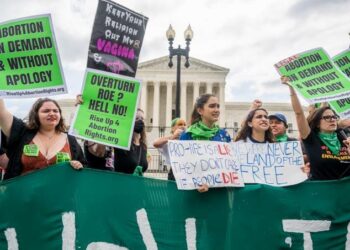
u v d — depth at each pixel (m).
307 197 4.47
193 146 4.31
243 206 4.35
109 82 4.41
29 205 4.08
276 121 6.02
